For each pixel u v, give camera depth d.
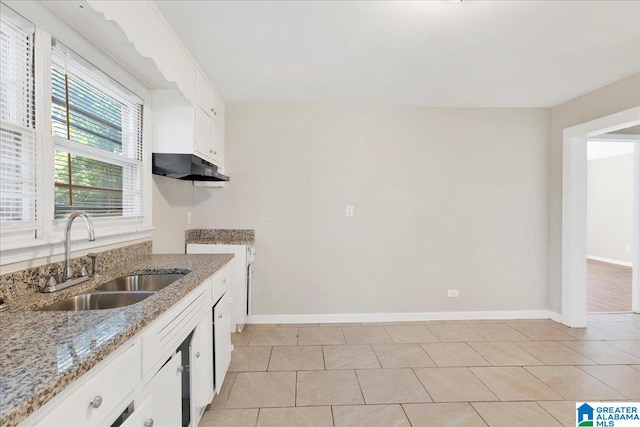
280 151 3.41
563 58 2.38
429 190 3.49
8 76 1.24
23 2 1.26
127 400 0.99
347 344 2.89
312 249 3.44
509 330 3.22
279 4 1.74
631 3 1.74
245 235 3.41
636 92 2.65
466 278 3.53
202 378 1.75
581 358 2.62
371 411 1.95
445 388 2.20
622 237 7.06
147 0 1.66
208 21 1.90
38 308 1.22
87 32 1.57
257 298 3.42
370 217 3.46
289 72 2.63
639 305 3.78
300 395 2.11
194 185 3.33
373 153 3.45
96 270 1.63
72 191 1.61
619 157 7.15
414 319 3.50
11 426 0.56
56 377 0.68
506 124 3.52
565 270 3.34
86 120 1.70
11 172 1.25
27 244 1.27
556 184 3.46
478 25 1.95
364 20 1.89
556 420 1.87
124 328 0.96
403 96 3.18
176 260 2.14
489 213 3.53
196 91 2.44
